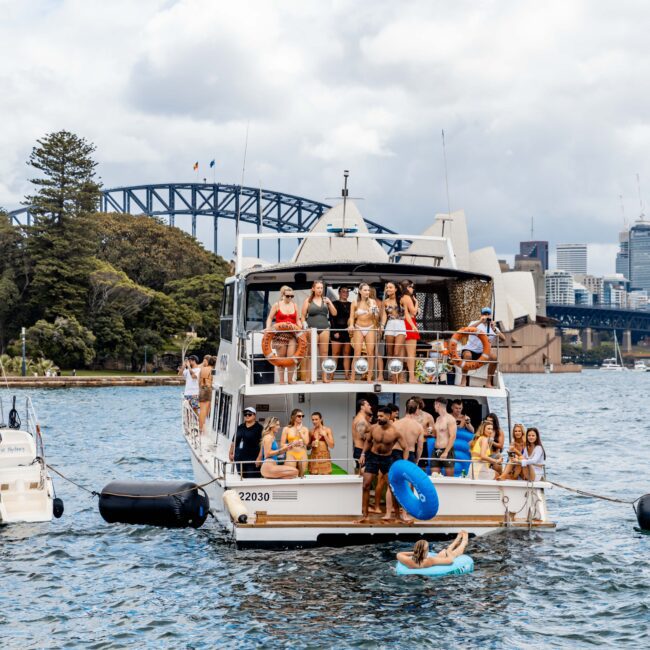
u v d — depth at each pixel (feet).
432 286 75.72
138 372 532.73
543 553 65.77
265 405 70.74
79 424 206.18
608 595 56.70
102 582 60.80
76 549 70.18
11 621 53.01
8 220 575.79
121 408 271.49
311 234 81.87
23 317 509.76
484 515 64.49
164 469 124.06
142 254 615.57
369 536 62.95
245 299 72.02
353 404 70.74
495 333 68.95
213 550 67.97
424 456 66.23
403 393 69.87
